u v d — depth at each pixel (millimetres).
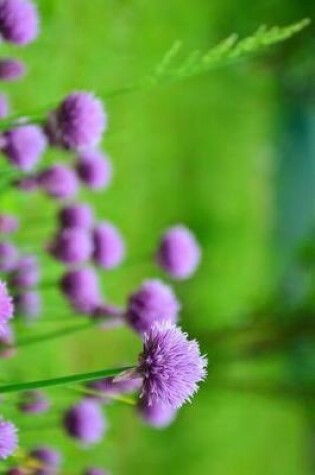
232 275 2410
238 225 2459
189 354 721
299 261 2037
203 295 2279
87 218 1079
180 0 2203
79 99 887
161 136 2119
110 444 1732
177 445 2078
